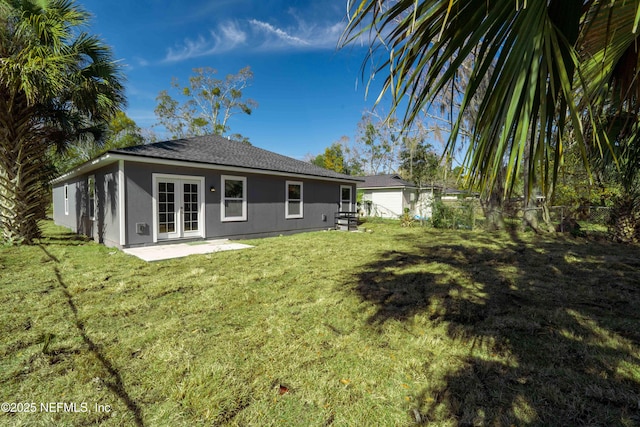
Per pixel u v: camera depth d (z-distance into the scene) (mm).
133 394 1930
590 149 2396
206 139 11016
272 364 2270
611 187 8641
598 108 1821
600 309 3404
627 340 2631
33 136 7133
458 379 2090
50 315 3143
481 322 3049
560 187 9938
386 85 1294
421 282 4492
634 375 2115
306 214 11422
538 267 5512
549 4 1111
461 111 1210
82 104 6637
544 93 1024
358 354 2422
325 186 12305
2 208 7105
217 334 2750
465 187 1267
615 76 1682
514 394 1923
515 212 11508
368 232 11383
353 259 6180
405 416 1755
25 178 7250
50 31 5793
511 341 2639
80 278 4492
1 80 5652
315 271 5117
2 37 5688
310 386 2020
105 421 1709
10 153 6883
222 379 2082
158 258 5941
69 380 2059
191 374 2137
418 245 8141
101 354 2389
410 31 1065
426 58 1169
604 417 1712
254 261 5867
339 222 12672
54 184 14117
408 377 2123
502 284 4402
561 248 7582
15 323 2941
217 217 8609
